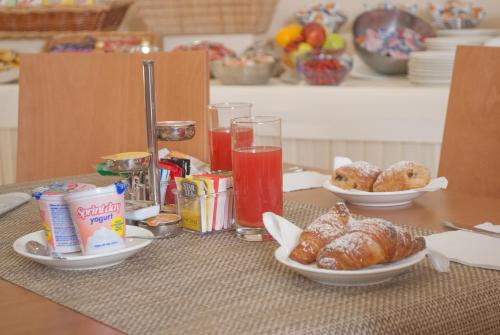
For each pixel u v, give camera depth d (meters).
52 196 0.94
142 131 1.66
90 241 0.93
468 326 0.81
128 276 0.89
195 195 1.05
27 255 0.92
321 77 2.37
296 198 1.26
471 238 1.00
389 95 2.23
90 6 2.76
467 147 1.47
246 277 0.87
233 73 2.45
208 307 0.78
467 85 1.47
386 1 2.88
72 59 1.71
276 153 1.02
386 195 1.16
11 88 2.51
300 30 2.67
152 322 0.75
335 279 0.82
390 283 0.84
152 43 2.77
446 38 2.50
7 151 2.56
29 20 2.79
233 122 1.03
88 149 1.70
